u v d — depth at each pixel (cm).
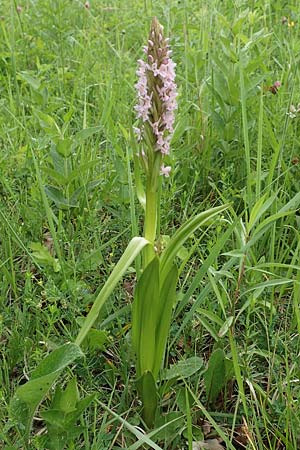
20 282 77
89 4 156
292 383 62
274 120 98
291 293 72
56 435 51
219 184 95
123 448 55
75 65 139
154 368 58
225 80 97
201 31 123
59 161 84
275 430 56
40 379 48
